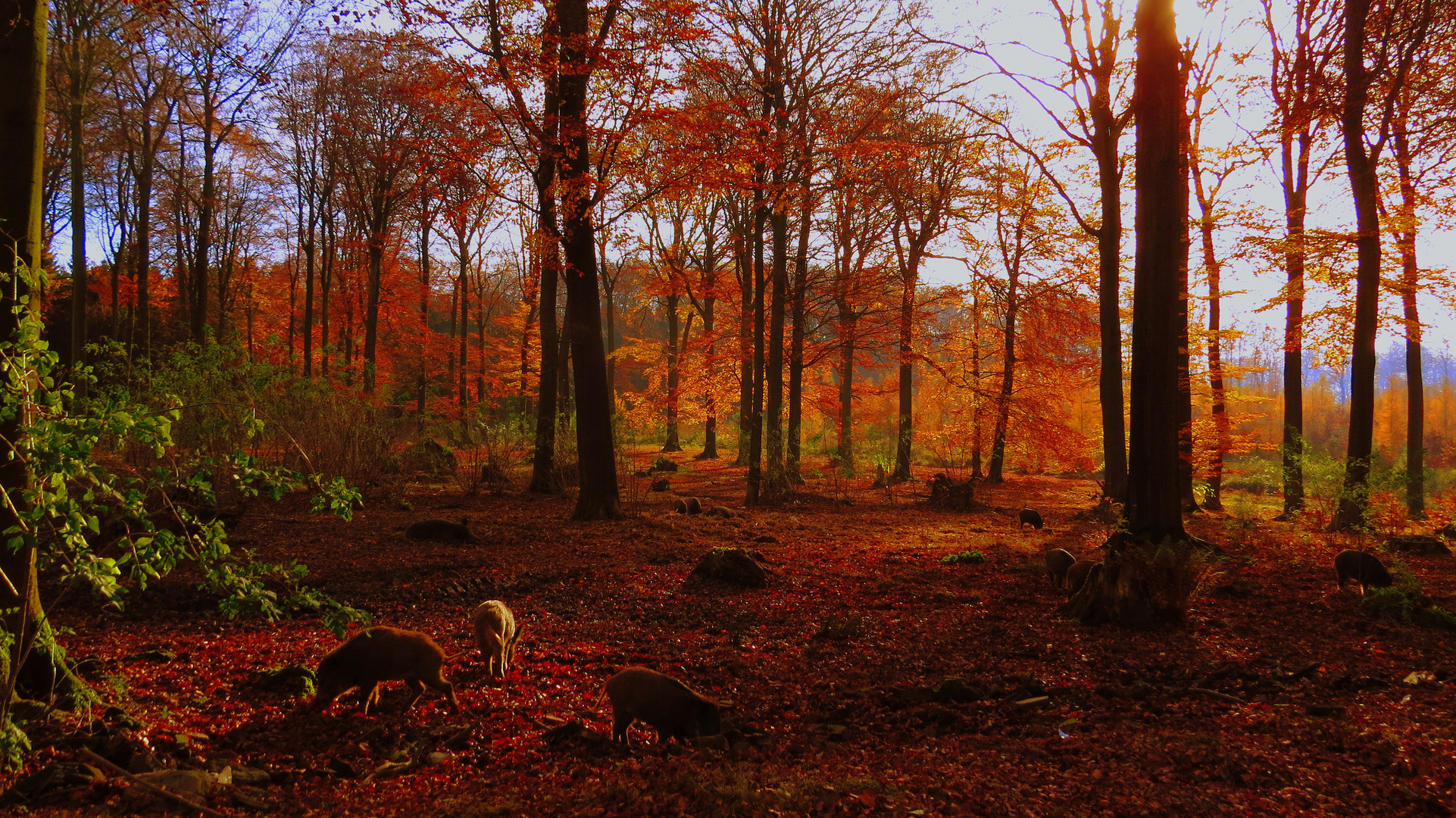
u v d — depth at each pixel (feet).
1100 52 47.80
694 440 133.90
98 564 11.85
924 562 35.27
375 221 91.04
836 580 31.09
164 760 13.15
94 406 12.03
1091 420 113.29
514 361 120.88
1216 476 63.46
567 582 29.58
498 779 13.19
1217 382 62.95
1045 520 54.39
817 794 11.66
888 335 80.23
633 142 46.29
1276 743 14.02
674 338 105.29
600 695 16.92
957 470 96.84
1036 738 14.80
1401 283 46.78
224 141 85.25
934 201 77.15
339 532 38.11
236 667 19.16
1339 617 24.44
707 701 14.92
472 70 38.73
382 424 55.83
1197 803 11.41
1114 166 49.16
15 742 11.78
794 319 75.82
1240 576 30.71
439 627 23.75
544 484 57.93
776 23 54.29
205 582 13.37
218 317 117.39
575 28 41.81
